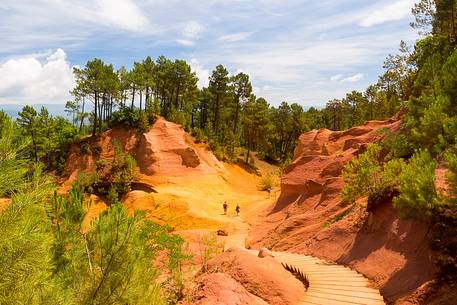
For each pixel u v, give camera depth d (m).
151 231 14.81
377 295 13.11
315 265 17.30
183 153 64.94
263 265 15.98
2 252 4.57
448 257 11.62
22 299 4.85
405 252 14.08
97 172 60.38
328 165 32.19
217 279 13.16
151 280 8.89
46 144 64.69
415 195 12.95
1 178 4.53
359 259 16.47
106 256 7.46
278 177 71.31
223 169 69.31
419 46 41.09
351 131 42.41
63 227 8.77
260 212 42.47
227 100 89.94
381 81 72.44
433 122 18.30
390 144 25.67
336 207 25.14
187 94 84.31
